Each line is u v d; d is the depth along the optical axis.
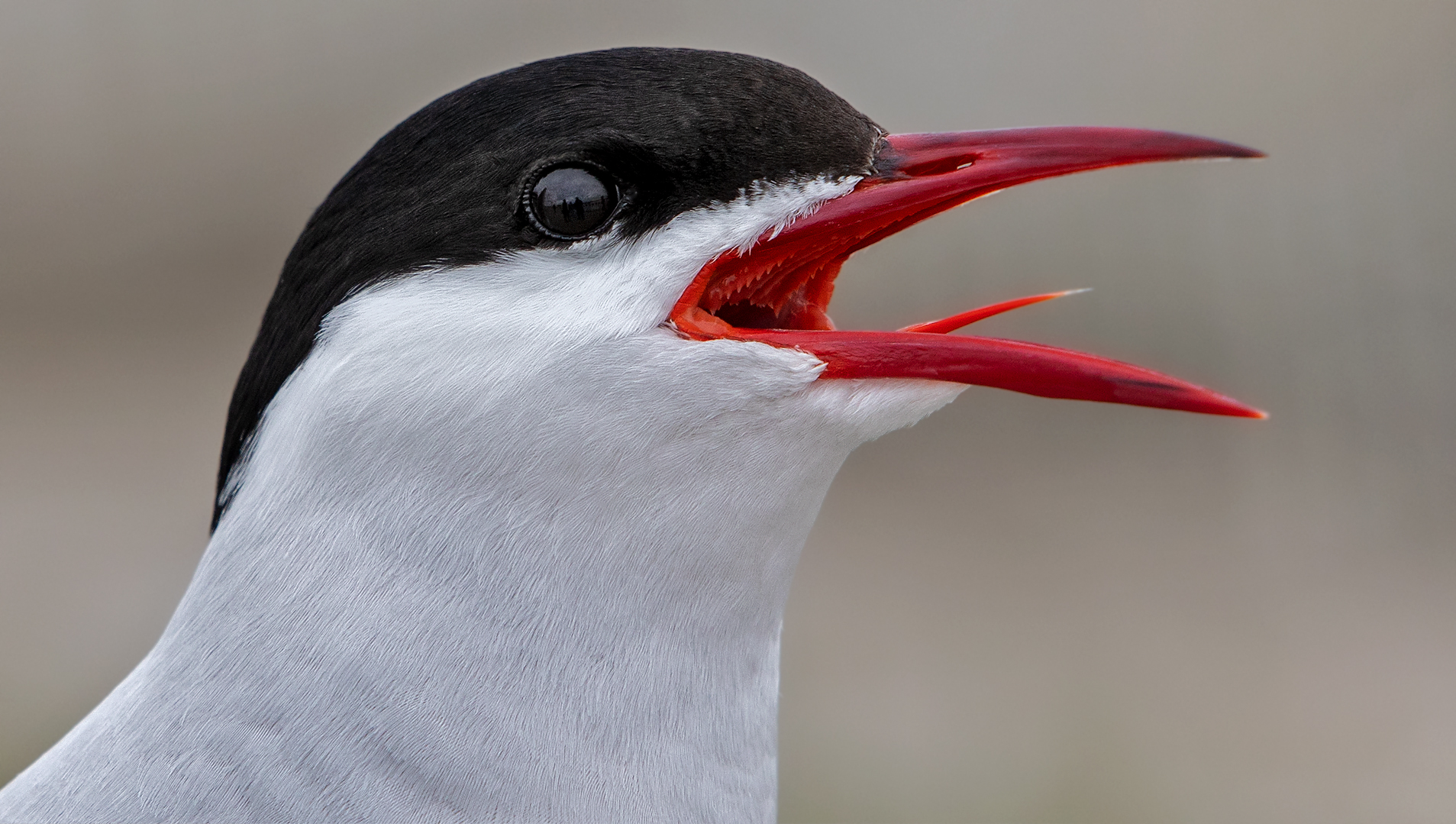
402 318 4.37
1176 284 16.47
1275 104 17.16
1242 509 16.16
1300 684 13.66
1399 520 16.05
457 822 4.36
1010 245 16.05
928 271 15.90
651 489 4.42
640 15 18.61
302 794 4.27
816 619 14.17
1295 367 16.53
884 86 18.23
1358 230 16.62
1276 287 16.52
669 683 4.56
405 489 4.35
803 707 13.01
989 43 17.72
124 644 13.41
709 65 4.61
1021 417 16.78
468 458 4.34
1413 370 16.27
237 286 19.16
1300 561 15.45
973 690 13.27
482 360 4.33
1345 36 17.03
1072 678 13.57
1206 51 17.61
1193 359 16.39
